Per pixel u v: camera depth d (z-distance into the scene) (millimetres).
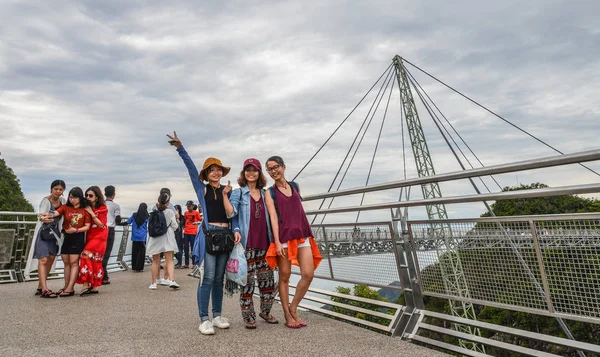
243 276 3381
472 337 2824
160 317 4031
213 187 3643
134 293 5719
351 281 3975
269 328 3525
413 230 3324
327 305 4270
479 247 2811
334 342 3043
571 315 2285
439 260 3105
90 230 5711
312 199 4793
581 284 2240
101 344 3035
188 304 4789
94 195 5691
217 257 3553
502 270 2656
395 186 3439
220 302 3637
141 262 9352
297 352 2793
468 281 2893
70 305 4727
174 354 2771
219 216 3545
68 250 5516
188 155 3572
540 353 2459
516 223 2578
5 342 3102
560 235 2348
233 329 3506
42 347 2967
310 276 3506
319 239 4477
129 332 3402
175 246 6336
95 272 5617
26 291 5957
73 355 2768
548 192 2221
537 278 2457
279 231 3480
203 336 3260
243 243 3531
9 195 56656
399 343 3010
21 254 7566
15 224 7648
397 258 3461
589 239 2209
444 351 3098
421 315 3289
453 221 2980
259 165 3719
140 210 9250
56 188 5402
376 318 3918
